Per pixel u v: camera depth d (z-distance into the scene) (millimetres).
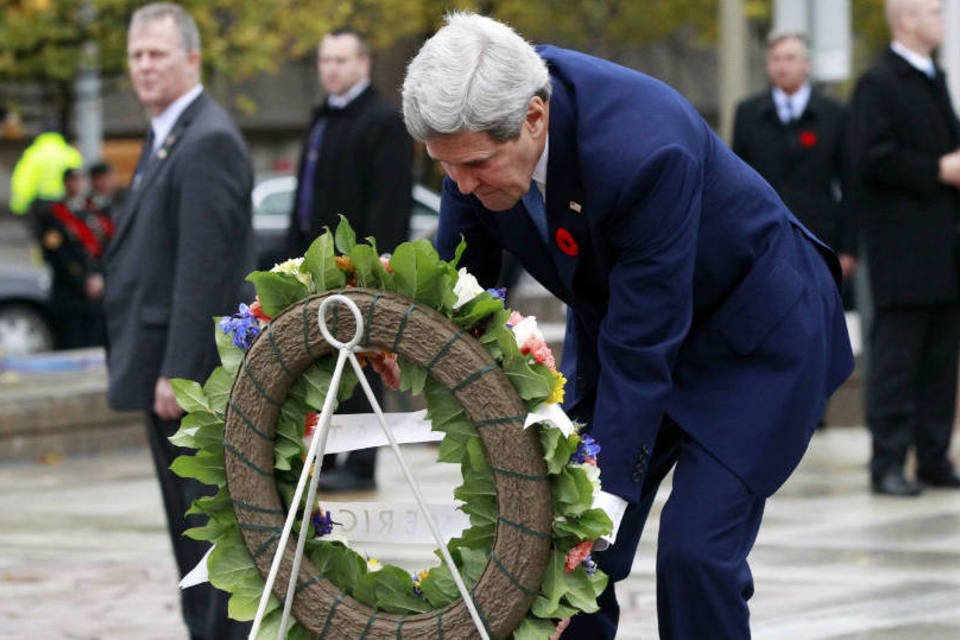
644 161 5391
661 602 5680
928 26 12508
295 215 13109
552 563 5117
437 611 5164
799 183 14398
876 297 12633
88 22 23375
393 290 5125
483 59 5164
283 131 48625
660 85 5633
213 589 7812
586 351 6219
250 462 5242
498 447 5039
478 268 6273
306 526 5156
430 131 5180
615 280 5508
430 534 5406
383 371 5512
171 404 8047
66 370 19797
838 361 6043
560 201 5539
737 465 5633
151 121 8461
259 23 25312
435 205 25000
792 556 10406
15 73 23844
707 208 5680
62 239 23641
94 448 16875
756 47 45219
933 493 12852
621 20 42219
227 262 8078
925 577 9742
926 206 12508
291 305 5203
